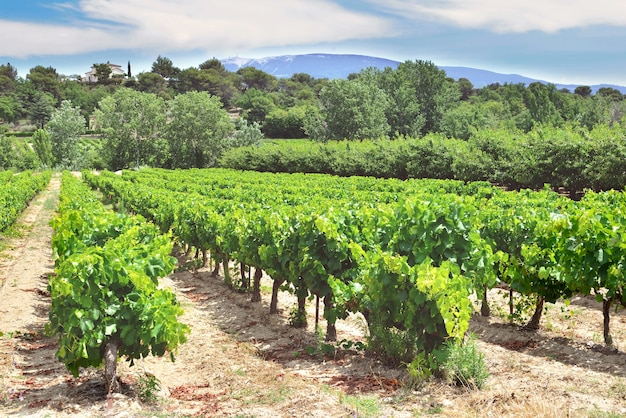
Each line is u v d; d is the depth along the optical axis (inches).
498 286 526.0
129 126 3253.0
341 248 374.0
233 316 462.9
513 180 1347.2
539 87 4719.5
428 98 3442.4
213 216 600.1
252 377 303.3
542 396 252.2
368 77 3567.9
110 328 261.6
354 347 358.6
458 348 273.7
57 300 268.5
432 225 333.7
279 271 441.1
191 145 3134.8
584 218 335.6
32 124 6190.9
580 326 391.2
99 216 422.0
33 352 352.2
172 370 326.0
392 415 234.7
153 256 319.3
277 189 1029.8
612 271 322.3
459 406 243.0
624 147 1022.4
